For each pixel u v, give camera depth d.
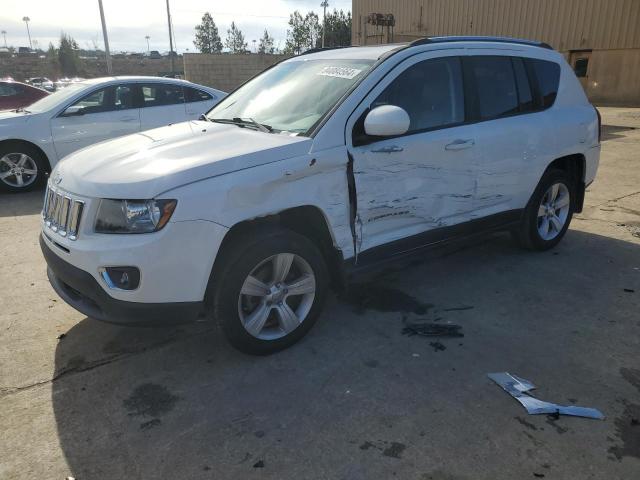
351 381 3.10
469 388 3.02
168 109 8.60
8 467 2.45
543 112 4.73
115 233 2.85
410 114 3.74
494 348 3.44
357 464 2.46
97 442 2.61
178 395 2.98
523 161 4.52
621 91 23.48
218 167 2.94
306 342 3.53
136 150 3.32
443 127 3.92
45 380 3.11
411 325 3.76
